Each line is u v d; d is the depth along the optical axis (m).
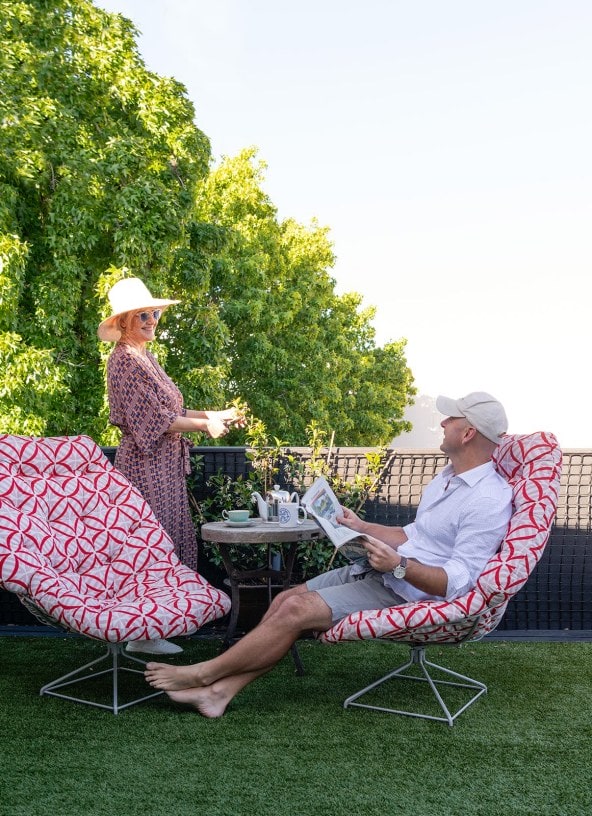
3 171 11.87
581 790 2.24
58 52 13.05
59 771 2.36
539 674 3.53
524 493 2.84
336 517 2.95
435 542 2.92
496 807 2.12
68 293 12.24
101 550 3.29
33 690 3.23
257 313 18.55
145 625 2.78
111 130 13.28
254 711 2.95
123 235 12.16
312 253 22.47
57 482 3.34
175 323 15.22
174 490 3.82
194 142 13.80
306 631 2.87
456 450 2.90
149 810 2.09
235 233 16.86
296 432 20.44
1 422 11.31
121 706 2.95
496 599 2.66
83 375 12.99
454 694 3.21
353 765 2.42
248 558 4.37
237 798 2.17
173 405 3.80
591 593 4.46
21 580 2.80
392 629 2.66
